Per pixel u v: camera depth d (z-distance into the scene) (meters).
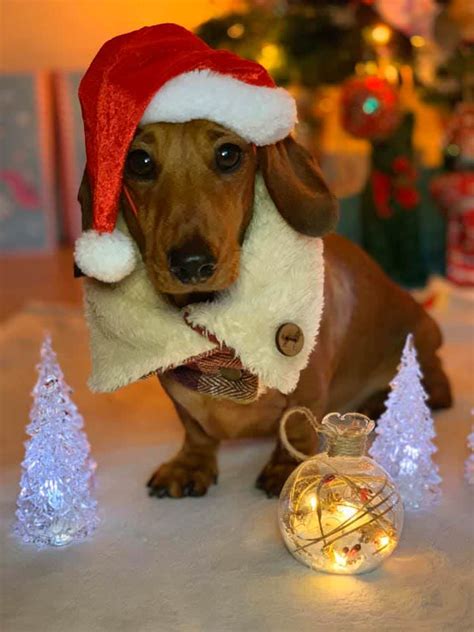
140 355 0.44
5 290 1.05
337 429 0.42
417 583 0.40
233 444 0.58
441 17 0.85
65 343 0.82
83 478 0.47
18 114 1.23
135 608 0.39
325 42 0.85
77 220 1.28
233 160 0.43
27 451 0.46
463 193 0.88
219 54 0.41
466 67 0.85
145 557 0.44
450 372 0.70
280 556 0.43
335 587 0.40
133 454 0.57
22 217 1.25
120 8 1.27
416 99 0.94
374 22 0.85
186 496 0.50
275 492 0.49
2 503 0.51
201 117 0.41
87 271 0.42
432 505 0.47
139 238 0.44
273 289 0.43
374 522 0.40
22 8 1.27
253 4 0.86
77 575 0.42
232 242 0.43
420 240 0.95
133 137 0.41
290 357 0.44
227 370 0.46
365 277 0.56
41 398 0.46
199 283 0.41
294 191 0.43
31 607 0.40
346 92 0.80
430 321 0.61
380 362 0.59
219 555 0.43
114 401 0.67
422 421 0.47
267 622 0.38
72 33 1.29
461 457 0.54
